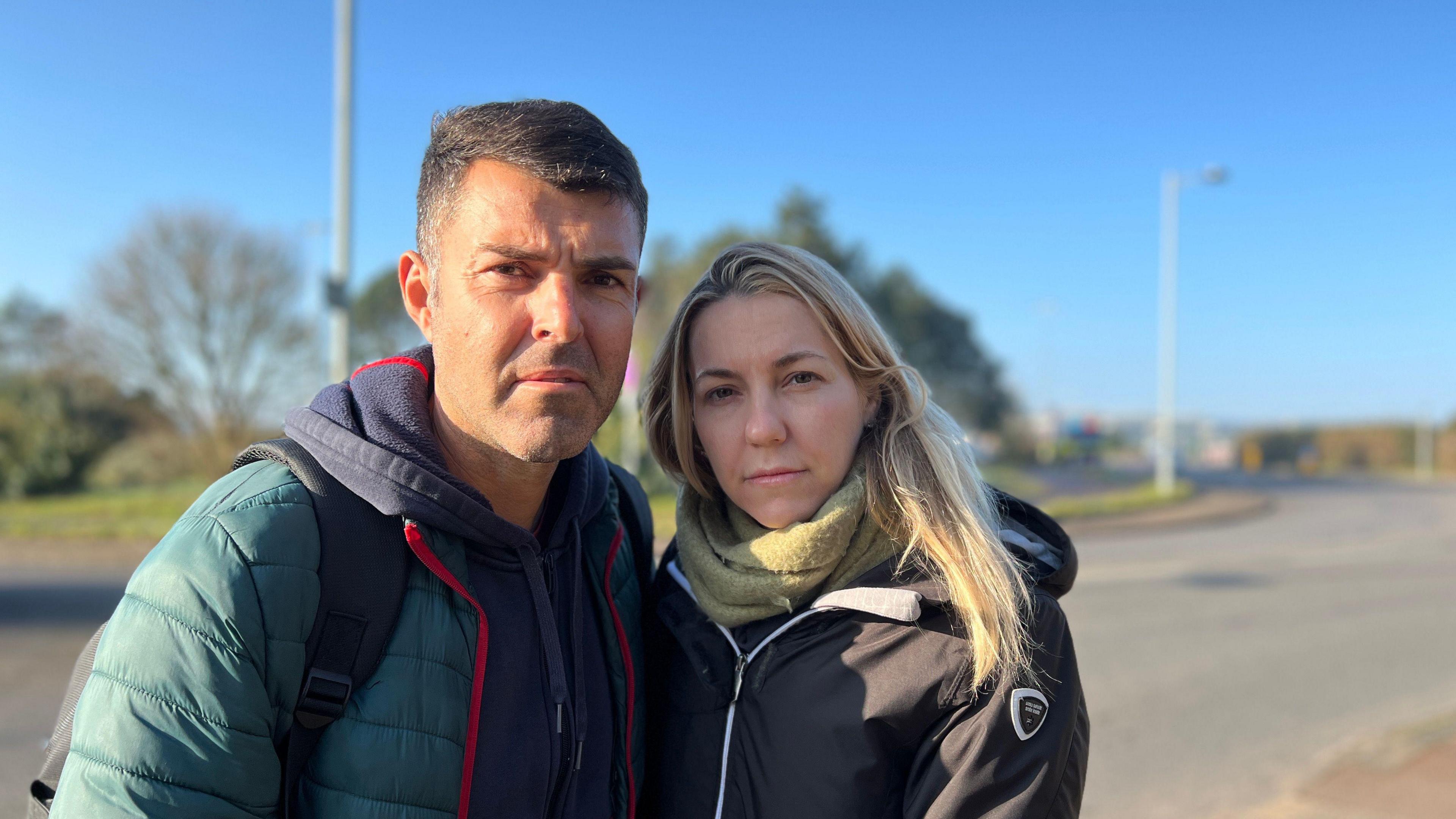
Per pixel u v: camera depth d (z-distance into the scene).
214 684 1.00
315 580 1.08
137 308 17.44
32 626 6.45
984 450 41.88
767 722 1.40
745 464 1.48
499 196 1.16
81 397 19.08
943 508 1.41
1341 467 50.16
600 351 1.23
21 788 3.56
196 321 17.72
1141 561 11.52
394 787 1.08
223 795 1.00
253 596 1.04
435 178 1.22
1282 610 8.23
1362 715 5.03
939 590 1.36
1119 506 19.14
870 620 1.39
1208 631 7.21
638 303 1.39
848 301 1.50
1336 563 11.70
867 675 1.35
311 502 1.13
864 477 1.49
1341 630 7.45
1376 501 26.06
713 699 1.48
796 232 22.47
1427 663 6.32
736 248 1.56
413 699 1.11
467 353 1.19
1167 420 23.47
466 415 1.22
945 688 1.31
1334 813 3.60
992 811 1.26
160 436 20.25
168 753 0.98
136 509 15.36
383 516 1.16
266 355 18.42
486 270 1.18
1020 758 1.28
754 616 1.43
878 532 1.49
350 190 8.24
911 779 1.34
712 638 1.51
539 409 1.18
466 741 1.15
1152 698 5.32
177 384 17.84
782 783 1.36
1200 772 4.10
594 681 1.40
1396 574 10.86
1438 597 9.24
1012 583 1.38
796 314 1.47
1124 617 7.70
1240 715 4.99
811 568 1.40
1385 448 48.03
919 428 1.49
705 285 1.55
